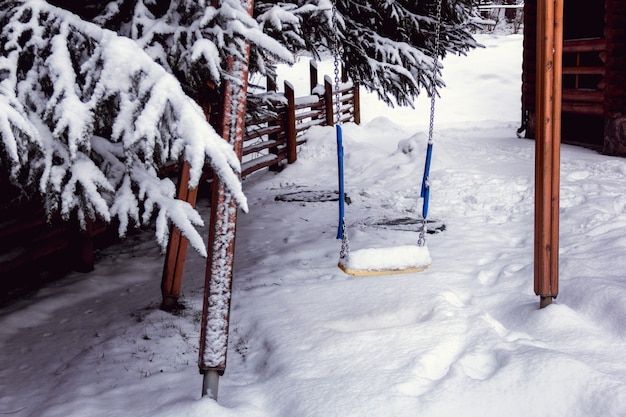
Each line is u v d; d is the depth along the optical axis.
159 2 6.48
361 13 11.45
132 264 8.70
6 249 7.52
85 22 4.79
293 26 7.42
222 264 4.65
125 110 4.42
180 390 4.86
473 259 7.45
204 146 4.33
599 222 8.22
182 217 4.70
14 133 4.32
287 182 13.37
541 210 5.59
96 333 6.32
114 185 5.18
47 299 7.35
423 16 11.99
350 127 17.34
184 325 6.34
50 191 4.81
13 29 4.74
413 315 5.85
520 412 4.14
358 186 12.26
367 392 4.43
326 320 5.85
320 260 7.98
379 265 5.74
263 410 4.52
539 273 5.64
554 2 5.57
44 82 4.74
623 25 12.58
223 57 5.21
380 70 11.05
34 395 5.12
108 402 4.80
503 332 5.41
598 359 4.72
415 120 22.75
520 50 28.72
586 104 14.01
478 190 10.59
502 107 23.67
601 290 5.65
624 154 12.50
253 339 5.74
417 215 9.89
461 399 4.27
